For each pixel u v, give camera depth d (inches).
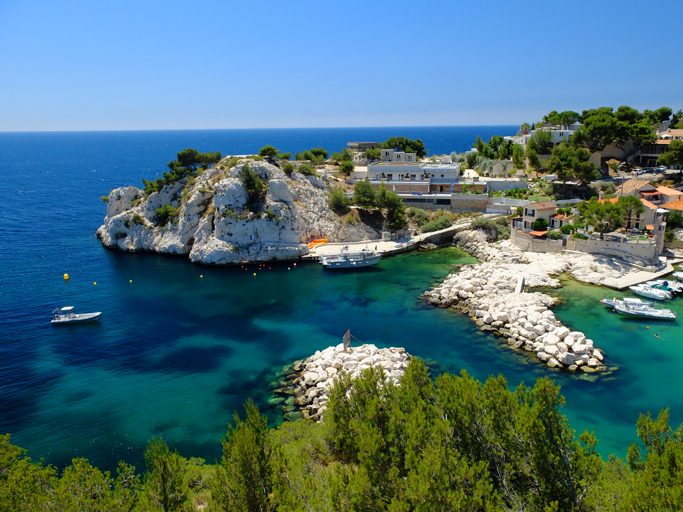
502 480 996.6
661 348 2220.7
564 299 2802.7
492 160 5743.1
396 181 4972.9
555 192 4554.6
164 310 2876.5
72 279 3467.0
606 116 4960.6
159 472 981.2
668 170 4751.5
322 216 4377.5
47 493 945.5
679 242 3417.8
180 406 1863.9
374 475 962.7
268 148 4645.7
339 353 2145.7
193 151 4633.4
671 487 820.6
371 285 3275.1
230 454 1054.4
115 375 2107.5
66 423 1752.0
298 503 948.0
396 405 1114.7
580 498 921.5
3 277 3467.0
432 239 4232.3
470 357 2188.7
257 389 1984.5
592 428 1652.3
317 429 1347.2
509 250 3681.1
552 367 2082.9
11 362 2223.2
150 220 4367.6
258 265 3865.7
